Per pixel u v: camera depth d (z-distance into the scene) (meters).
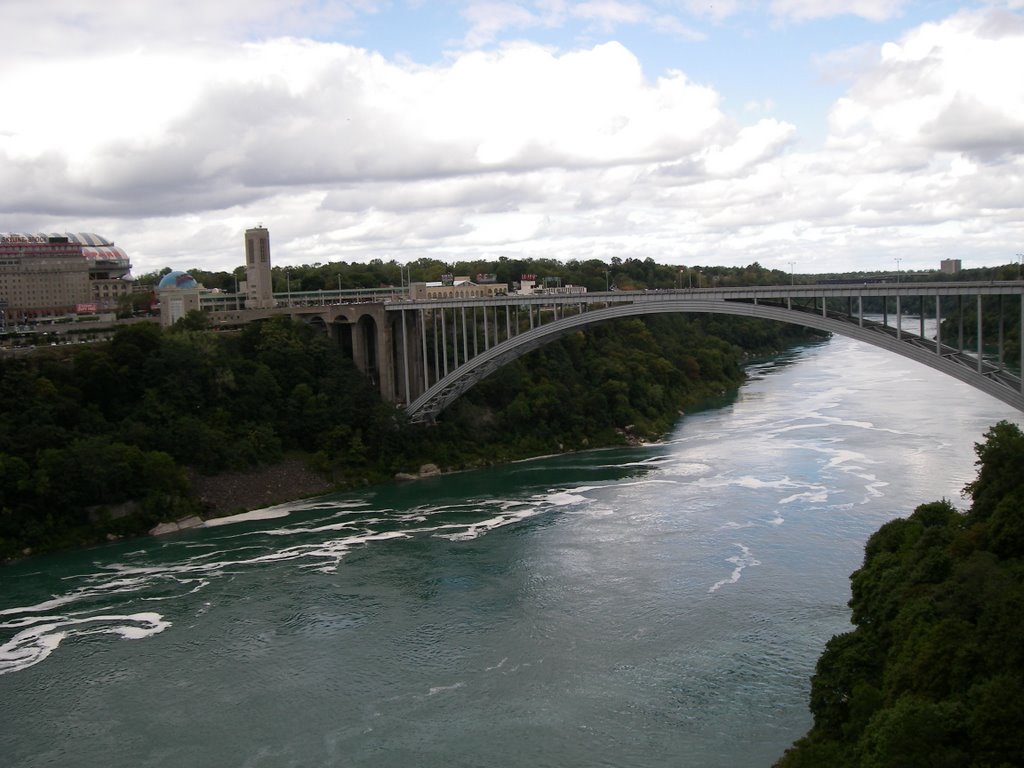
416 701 45.53
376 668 49.16
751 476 82.44
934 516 49.53
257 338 101.38
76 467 74.00
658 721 42.38
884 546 48.69
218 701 46.44
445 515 77.06
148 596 60.44
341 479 90.25
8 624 56.47
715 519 70.12
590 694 45.12
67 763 41.53
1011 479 45.81
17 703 46.84
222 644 52.81
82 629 55.41
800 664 46.62
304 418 94.69
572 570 61.41
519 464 98.06
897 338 63.19
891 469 80.75
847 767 32.72
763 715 42.38
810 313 69.19
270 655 51.22
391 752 41.25
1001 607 34.28
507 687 46.38
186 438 83.12
